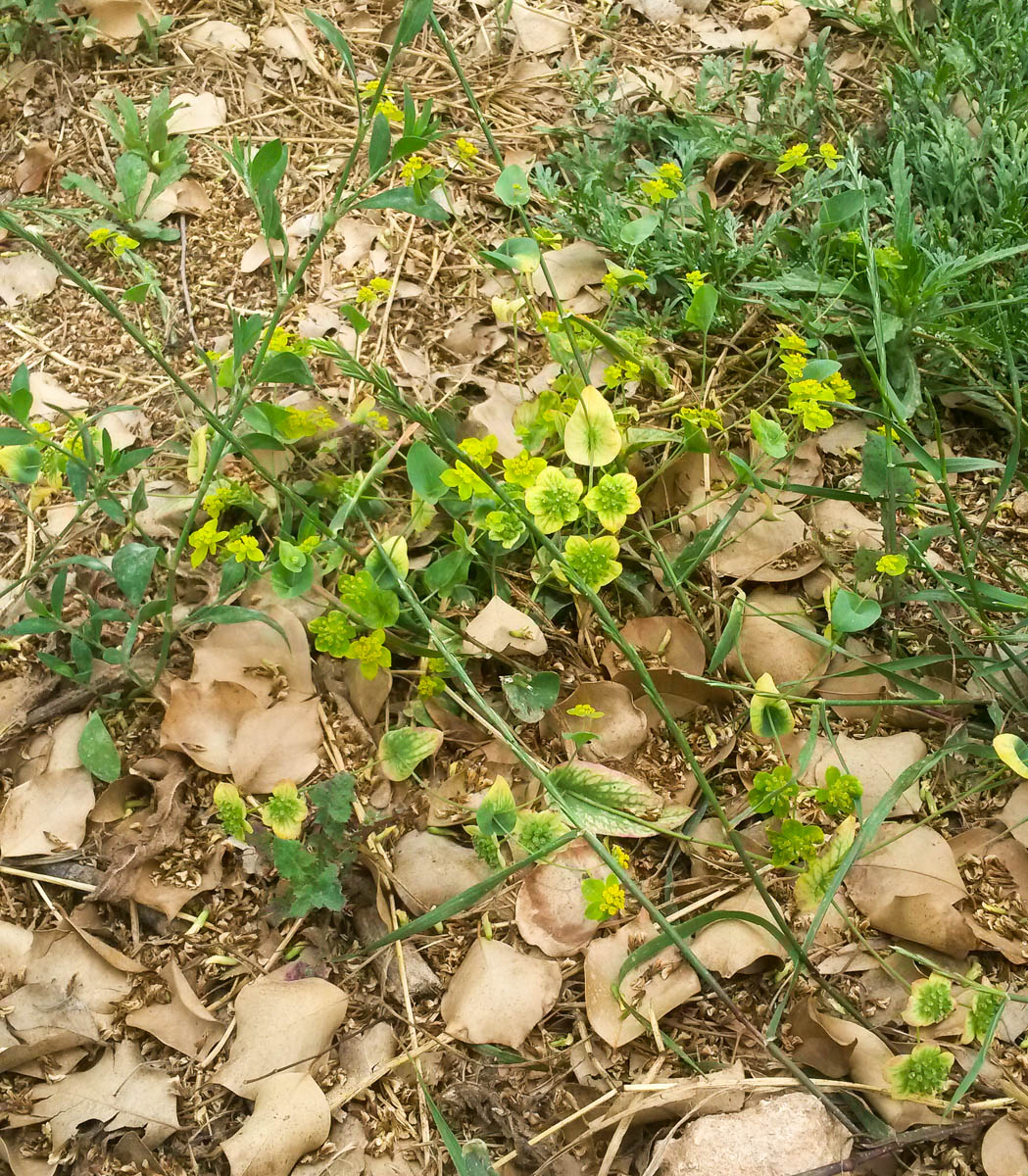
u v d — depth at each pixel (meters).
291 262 0.59
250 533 0.49
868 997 0.40
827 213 0.49
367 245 0.59
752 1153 0.36
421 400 0.53
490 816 0.39
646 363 0.52
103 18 0.66
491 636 0.45
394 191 0.40
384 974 0.40
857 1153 0.37
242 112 0.65
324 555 0.46
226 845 0.43
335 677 0.46
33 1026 0.39
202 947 0.41
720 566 0.49
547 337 0.51
